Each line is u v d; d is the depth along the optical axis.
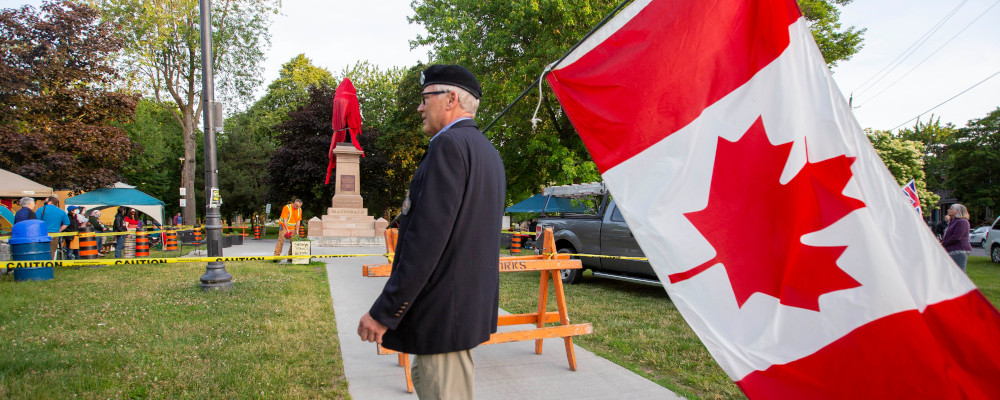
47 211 11.02
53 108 21.92
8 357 3.96
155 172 38.72
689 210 2.18
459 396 1.85
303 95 38.56
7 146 19.09
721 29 2.27
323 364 4.09
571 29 15.83
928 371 1.76
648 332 5.28
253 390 3.45
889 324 1.81
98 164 22.78
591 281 9.73
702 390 3.65
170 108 28.31
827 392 1.85
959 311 1.78
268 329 5.12
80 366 3.81
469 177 1.81
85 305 6.23
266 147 38.28
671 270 2.16
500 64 18.38
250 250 18.28
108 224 27.42
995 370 1.72
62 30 21.75
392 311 1.71
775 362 1.93
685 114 2.25
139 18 25.61
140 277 8.96
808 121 2.05
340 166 20.38
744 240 2.07
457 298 1.79
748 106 2.16
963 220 8.30
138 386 3.47
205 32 8.08
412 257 1.69
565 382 3.80
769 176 2.07
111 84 23.98
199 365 3.94
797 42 2.13
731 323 2.04
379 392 3.58
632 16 2.42
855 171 1.95
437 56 20.17
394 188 36.84
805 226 1.98
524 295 7.66
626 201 2.29
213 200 7.64
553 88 2.54
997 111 37.38
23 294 7.02
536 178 20.58
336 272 10.09
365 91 39.12
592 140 2.41
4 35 20.56
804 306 1.93
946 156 44.50
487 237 1.86
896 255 1.86
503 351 4.65
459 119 2.02
